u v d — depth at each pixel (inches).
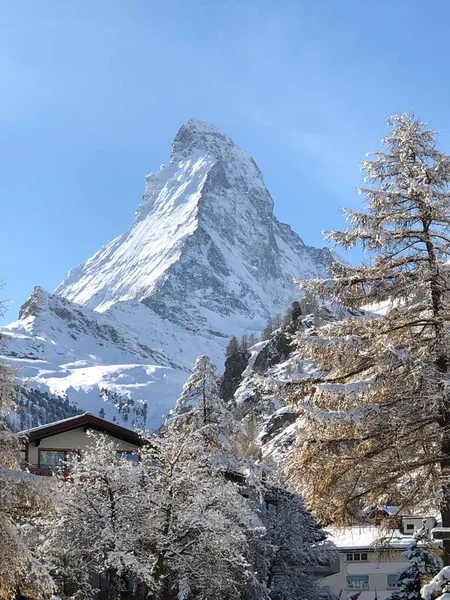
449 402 764.6
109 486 1216.2
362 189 834.2
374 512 822.5
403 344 797.2
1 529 842.2
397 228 826.8
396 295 818.8
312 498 817.5
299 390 825.5
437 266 802.2
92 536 1200.2
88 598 1231.5
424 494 779.4
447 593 562.3
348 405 800.9
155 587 1149.1
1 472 853.2
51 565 1170.0
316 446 802.8
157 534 1197.7
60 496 895.1
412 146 834.8
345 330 826.8
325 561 2009.1
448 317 777.6
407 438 777.6
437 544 791.7
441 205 802.8
